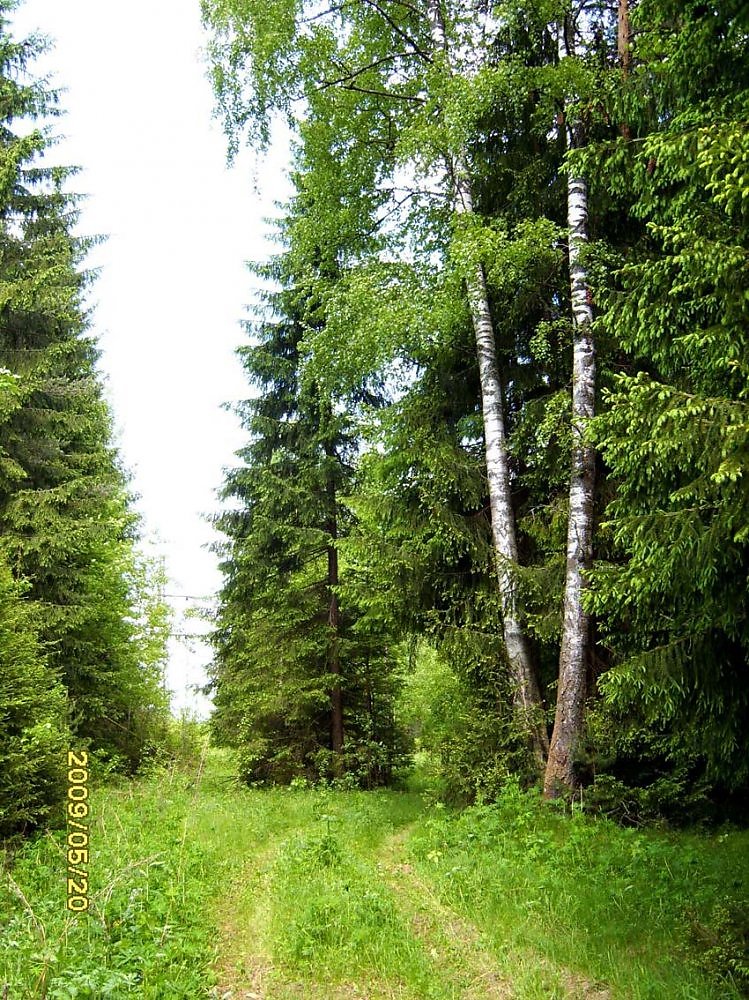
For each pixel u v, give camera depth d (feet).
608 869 22.58
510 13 33.99
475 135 38.88
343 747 54.70
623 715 30.37
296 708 53.98
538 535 36.73
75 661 48.75
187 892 21.48
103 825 28.99
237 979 17.06
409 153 36.58
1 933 18.07
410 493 39.73
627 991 15.44
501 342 40.88
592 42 36.27
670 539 16.62
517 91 34.68
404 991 16.22
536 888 21.47
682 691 18.21
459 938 18.83
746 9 16.42
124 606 58.95
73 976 14.75
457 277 36.83
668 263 18.40
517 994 15.61
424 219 42.50
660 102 25.36
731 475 14.23
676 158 17.95
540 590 34.37
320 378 41.83
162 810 35.47
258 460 58.13
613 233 36.09
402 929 19.12
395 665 60.34
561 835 27.63
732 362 16.08
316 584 57.67
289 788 49.62
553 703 38.01
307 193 46.01
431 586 38.50
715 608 17.04
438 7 40.63
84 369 53.26
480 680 36.81
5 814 26.94
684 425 15.81
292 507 56.24
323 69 38.86
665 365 20.57
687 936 17.30
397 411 39.65
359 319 37.68
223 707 61.11
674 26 19.31
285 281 57.16
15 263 46.83
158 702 62.03
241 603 59.00
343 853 27.27
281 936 18.85
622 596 18.33
